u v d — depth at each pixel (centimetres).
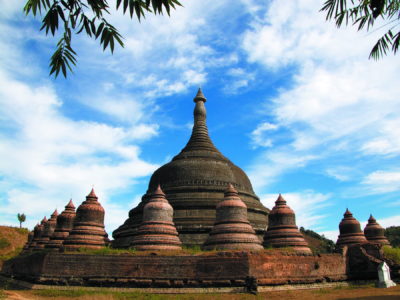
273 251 3425
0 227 10000
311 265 3662
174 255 3359
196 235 4444
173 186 5150
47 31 860
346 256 4159
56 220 5453
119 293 3092
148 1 819
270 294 3062
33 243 6066
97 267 3362
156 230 3894
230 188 4250
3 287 3809
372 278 4000
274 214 4412
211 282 3136
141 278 3259
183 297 2894
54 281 3359
